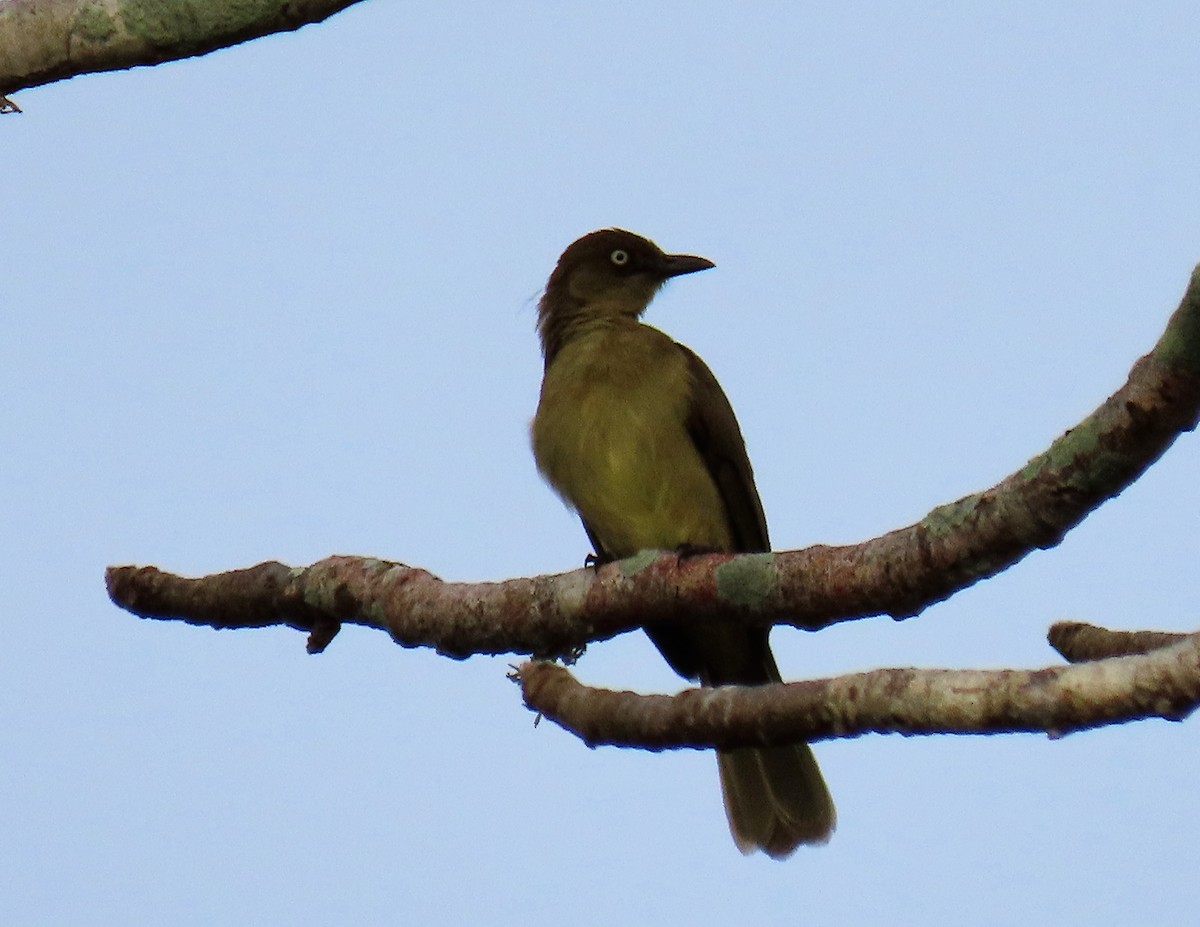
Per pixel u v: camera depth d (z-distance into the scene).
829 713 8.93
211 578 11.62
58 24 10.22
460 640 10.98
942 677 8.55
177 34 10.11
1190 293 7.95
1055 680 8.21
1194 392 8.24
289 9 9.98
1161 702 7.94
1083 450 8.59
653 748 9.60
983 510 9.02
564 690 10.00
